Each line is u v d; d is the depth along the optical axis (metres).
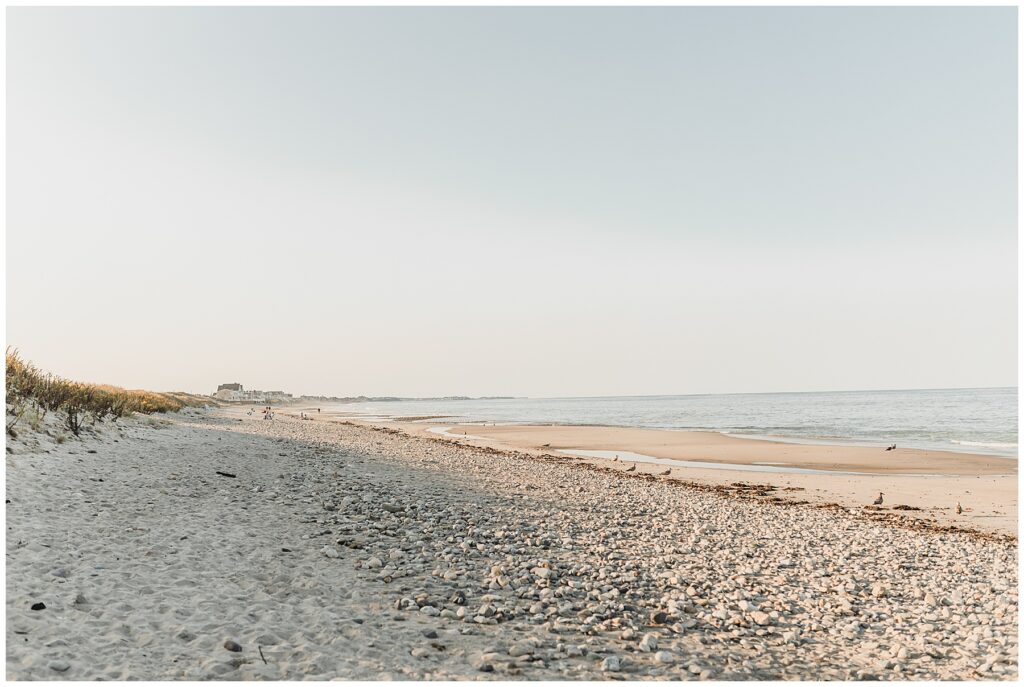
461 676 6.24
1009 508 21.73
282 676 5.92
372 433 53.75
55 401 21.42
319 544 11.46
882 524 18.83
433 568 10.65
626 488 24.53
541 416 109.94
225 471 19.38
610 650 7.49
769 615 9.54
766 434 55.12
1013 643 8.70
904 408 111.19
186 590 8.21
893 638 8.96
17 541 9.38
